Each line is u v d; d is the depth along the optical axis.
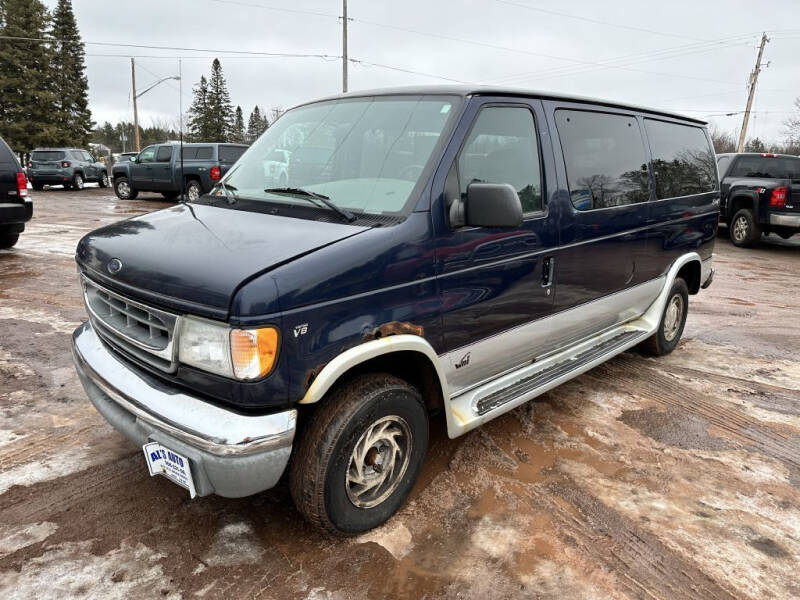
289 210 2.87
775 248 13.39
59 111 48.59
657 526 2.93
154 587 2.38
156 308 2.40
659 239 4.70
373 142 3.07
